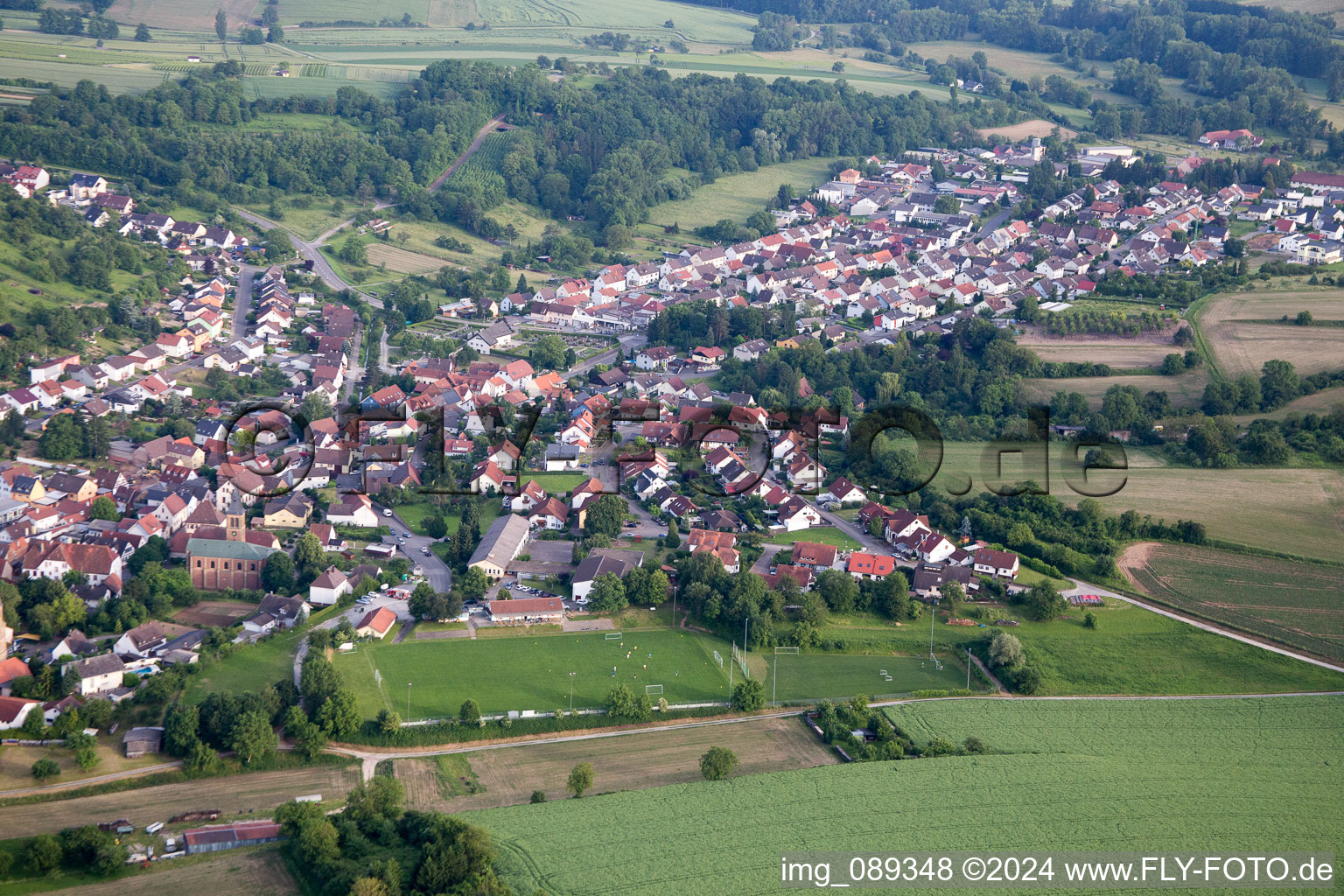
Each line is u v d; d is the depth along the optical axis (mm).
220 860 178500
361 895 164625
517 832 184000
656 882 172625
